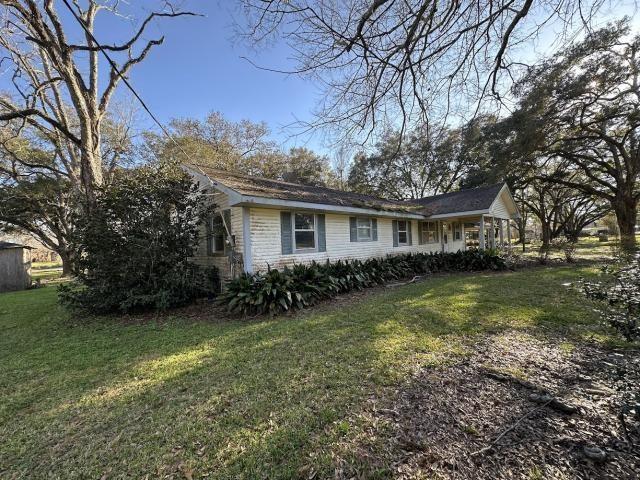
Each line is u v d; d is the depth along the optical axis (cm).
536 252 1872
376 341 397
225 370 341
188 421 246
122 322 609
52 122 815
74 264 673
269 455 202
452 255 1227
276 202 752
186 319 605
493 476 173
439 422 223
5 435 244
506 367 305
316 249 934
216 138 2300
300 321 525
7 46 831
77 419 262
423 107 381
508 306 544
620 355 275
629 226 1481
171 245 702
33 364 396
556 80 1112
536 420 219
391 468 184
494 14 298
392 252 1245
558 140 1395
